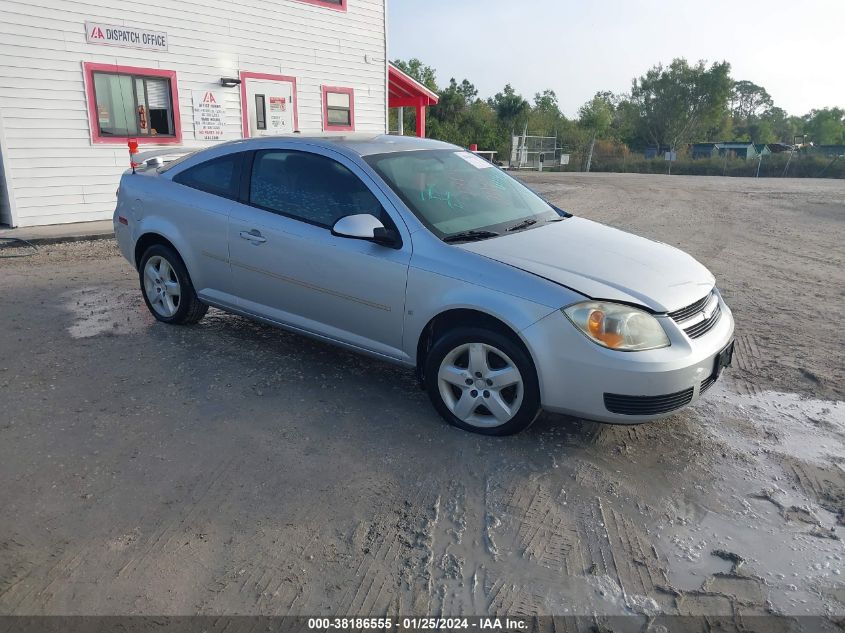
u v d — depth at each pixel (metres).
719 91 73.00
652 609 2.56
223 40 13.64
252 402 4.23
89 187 12.02
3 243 9.52
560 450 3.72
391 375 4.72
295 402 4.24
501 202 4.62
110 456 3.55
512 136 47.34
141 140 12.66
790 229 12.90
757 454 3.73
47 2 10.96
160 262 5.55
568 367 3.46
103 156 12.12
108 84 12.04
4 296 6.59
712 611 2.55
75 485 3.28
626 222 13.53
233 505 3.14
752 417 4.19
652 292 3.60
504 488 3.34
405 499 3.22
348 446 3.70
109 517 3.03
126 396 4.28
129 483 3.30
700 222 13.74
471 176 4.76
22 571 2.68
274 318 4.75
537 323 3.48
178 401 4.23
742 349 5.48
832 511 3.21
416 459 3.58
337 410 4.14
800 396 4.53
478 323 3.75
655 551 2.90
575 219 4.86
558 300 3.46
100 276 7.54
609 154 54.91
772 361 5.20
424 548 2.88
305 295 4.47
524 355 3.57
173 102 13.01
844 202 18.58
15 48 10.70
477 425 3.84
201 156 5.21
